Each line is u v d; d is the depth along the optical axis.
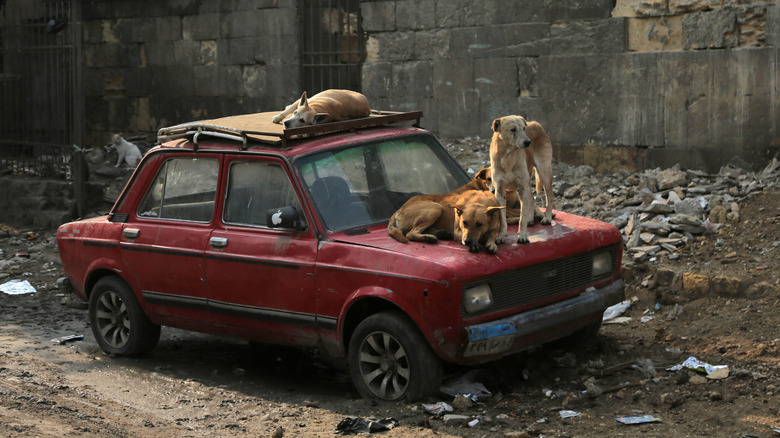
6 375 6.69
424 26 13.02
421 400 5.54
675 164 10.88
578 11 11.51
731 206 8.97
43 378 6.68
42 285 10.11
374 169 6.38
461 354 5.34
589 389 5.69
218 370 6.94
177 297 6.71
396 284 5.41
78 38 12.48
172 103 16.50
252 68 15.36
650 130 11.04
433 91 13.07
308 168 6.11
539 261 5.71
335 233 5.88
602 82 11.41
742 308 7.26
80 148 12.55
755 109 10.16
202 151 6.67
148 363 7.21
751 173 10.02
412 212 5.80
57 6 12.88
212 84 15.90
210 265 6.40
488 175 6.27
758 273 7.54
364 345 5.74
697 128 10.63
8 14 13.72
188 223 6.67
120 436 5.19
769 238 8.16
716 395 5.53
